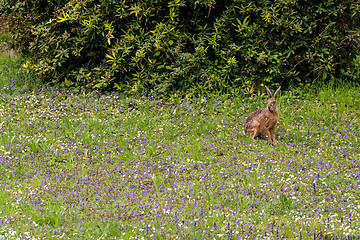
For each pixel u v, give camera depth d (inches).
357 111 511.2
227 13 537.3
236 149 422.6
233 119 491.2
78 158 403.9
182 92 532.4
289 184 352.8
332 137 450.9
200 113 505.0
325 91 540.4
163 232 283.4
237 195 333.4
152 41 529.7
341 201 324.5
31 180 358.9
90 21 524.4
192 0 532.7
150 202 326.0
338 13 547.5
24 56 639.8
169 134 453.7
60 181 360.8
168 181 364.8
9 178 362.3
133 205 321.4
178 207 317.1
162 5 547.8
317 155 410.6
